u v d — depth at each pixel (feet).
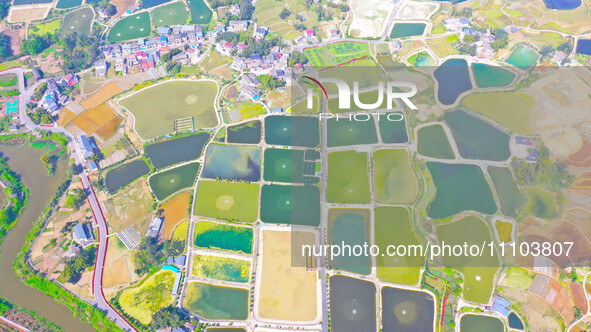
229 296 455.63
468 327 426.10
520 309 434.30
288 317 437.99
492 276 460.14
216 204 538.06
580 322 422.41
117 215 529.45
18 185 571.28
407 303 445.37
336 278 467.11
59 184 572.10
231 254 487.20
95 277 469.98
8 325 435.53
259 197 546.26
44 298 458.50
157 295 455.22
